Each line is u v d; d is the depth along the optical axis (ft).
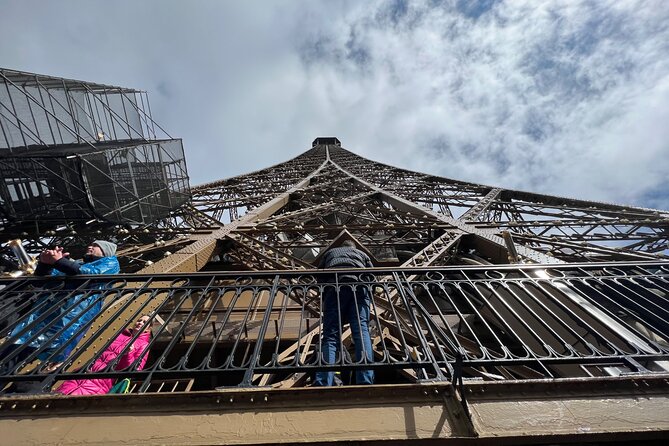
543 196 52.90
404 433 9.01
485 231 33.01
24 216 35.58
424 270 17.83
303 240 44.04
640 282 18.43
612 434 9.08
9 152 32.35
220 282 30.37
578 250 28.12
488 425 9.20
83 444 8.90
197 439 8.92
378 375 22.70
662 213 36.01
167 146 49.01
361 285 15.97
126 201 38.60
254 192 84.58
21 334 13.55
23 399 9.95
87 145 40.81
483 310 26.13
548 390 10.28
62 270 17.33
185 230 35.42
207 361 11.59
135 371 11.28
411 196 62.03
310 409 9.70
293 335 26.22
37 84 36.70
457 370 10.28
